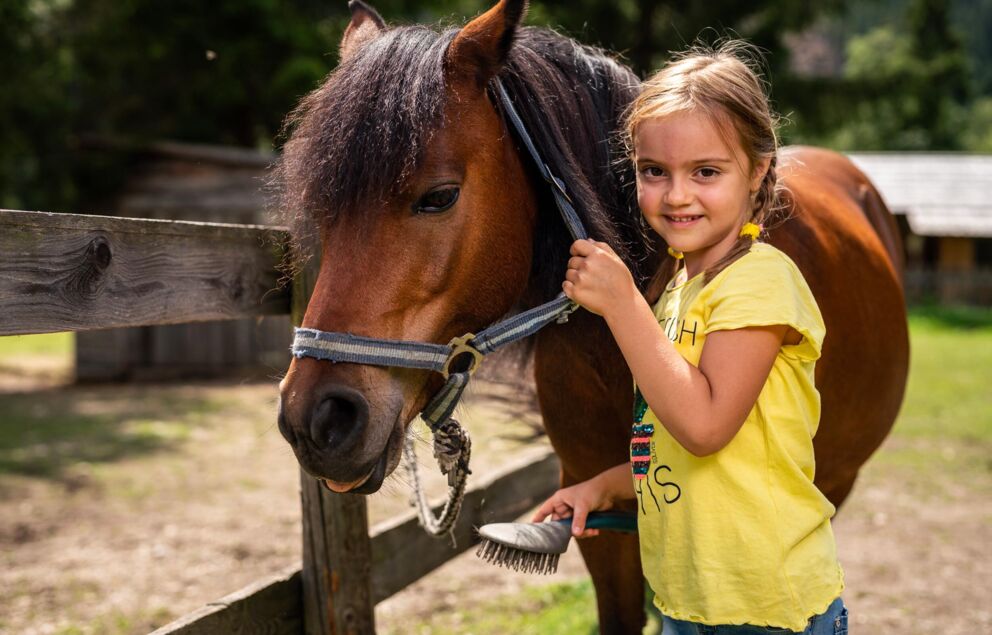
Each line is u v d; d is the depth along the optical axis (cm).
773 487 139
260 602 188
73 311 144
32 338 1468
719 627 143
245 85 1264
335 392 134
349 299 138
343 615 201
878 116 1909
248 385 953
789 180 234
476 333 155
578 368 184
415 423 211
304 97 165
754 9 1720
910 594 356
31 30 1061
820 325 141
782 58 1786
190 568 384
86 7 1237
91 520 455
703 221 141
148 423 720
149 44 1213
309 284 194
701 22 1680
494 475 274
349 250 139
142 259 159
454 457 157
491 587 359
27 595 350
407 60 146
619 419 187
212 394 888
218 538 426
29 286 136
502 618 325
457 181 143
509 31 148
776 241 195
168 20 1184
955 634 317
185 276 170
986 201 2112
